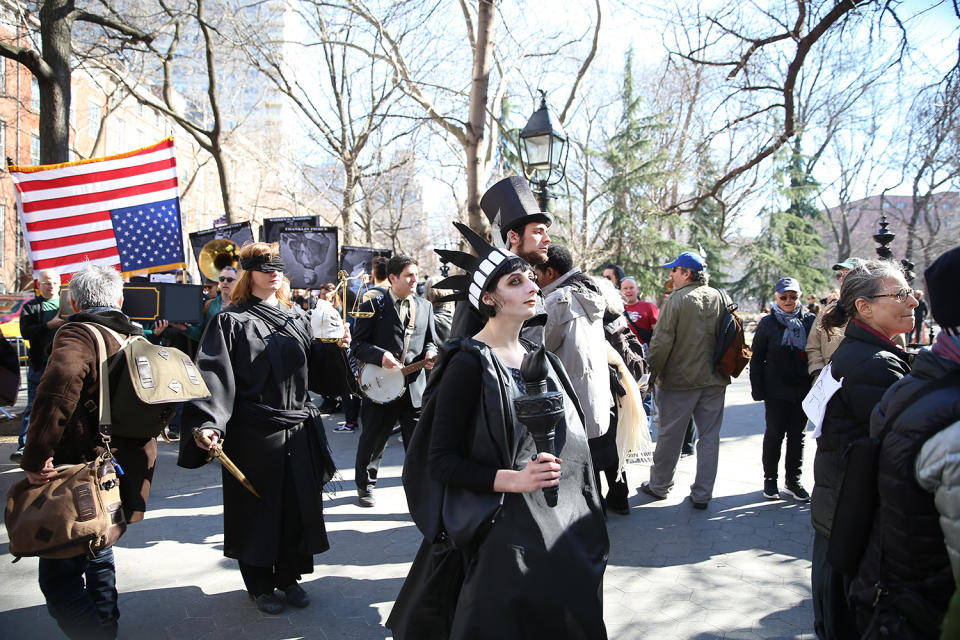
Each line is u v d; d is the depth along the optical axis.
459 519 1.92
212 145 13.48
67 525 2.51
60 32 8.18
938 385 1.58
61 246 6.37
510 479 1.85
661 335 4.83
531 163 7.46
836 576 2.25
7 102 20.97
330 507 5.04
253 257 3.38
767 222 28.28
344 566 3.92
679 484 5.57
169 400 2.78
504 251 2.15
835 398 2.38
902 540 1.63
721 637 3.07
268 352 3.27
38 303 6.16
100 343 2.71
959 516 1.46
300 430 3.36
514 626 1.83
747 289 29.70
